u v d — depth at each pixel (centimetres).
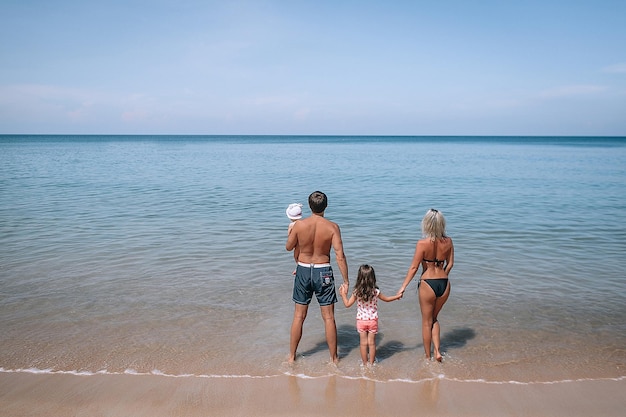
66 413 393
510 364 486
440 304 490
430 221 478
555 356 504
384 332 569
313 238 482
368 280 476
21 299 659
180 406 405
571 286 740
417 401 416
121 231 1143
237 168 3566
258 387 438
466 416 394
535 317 615
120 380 446
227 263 859
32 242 1012
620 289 726
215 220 1310
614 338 551
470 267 846
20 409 397
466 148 9069
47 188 2059
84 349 509
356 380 453
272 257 903
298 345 532
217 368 473
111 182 2367
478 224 1268
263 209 1523
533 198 1809
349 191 2052
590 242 1048
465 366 482
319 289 482
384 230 1180
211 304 652
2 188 2042
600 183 2412
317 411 400
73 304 643
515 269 834
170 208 1530
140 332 556
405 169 3491
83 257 891
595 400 418
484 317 615
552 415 395
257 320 599
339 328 584
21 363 476
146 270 810
